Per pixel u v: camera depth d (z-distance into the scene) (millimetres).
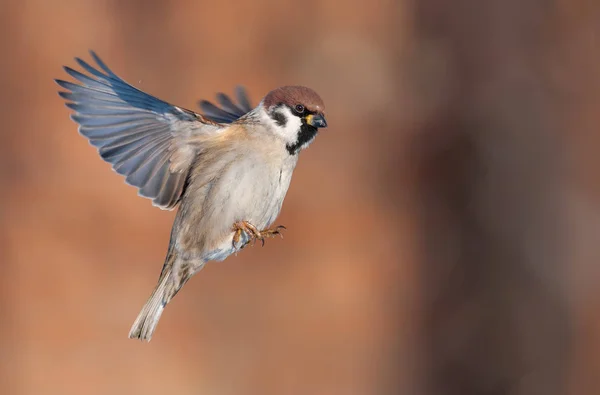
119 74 13289
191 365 12938
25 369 12703
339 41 13641
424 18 13805
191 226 8148
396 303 13523
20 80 13047
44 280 12820
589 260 13375
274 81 13570
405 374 13469
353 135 13664
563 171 13492
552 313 13375
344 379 13328
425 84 13727
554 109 13547
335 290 13398
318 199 13500
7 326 12719
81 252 12859
